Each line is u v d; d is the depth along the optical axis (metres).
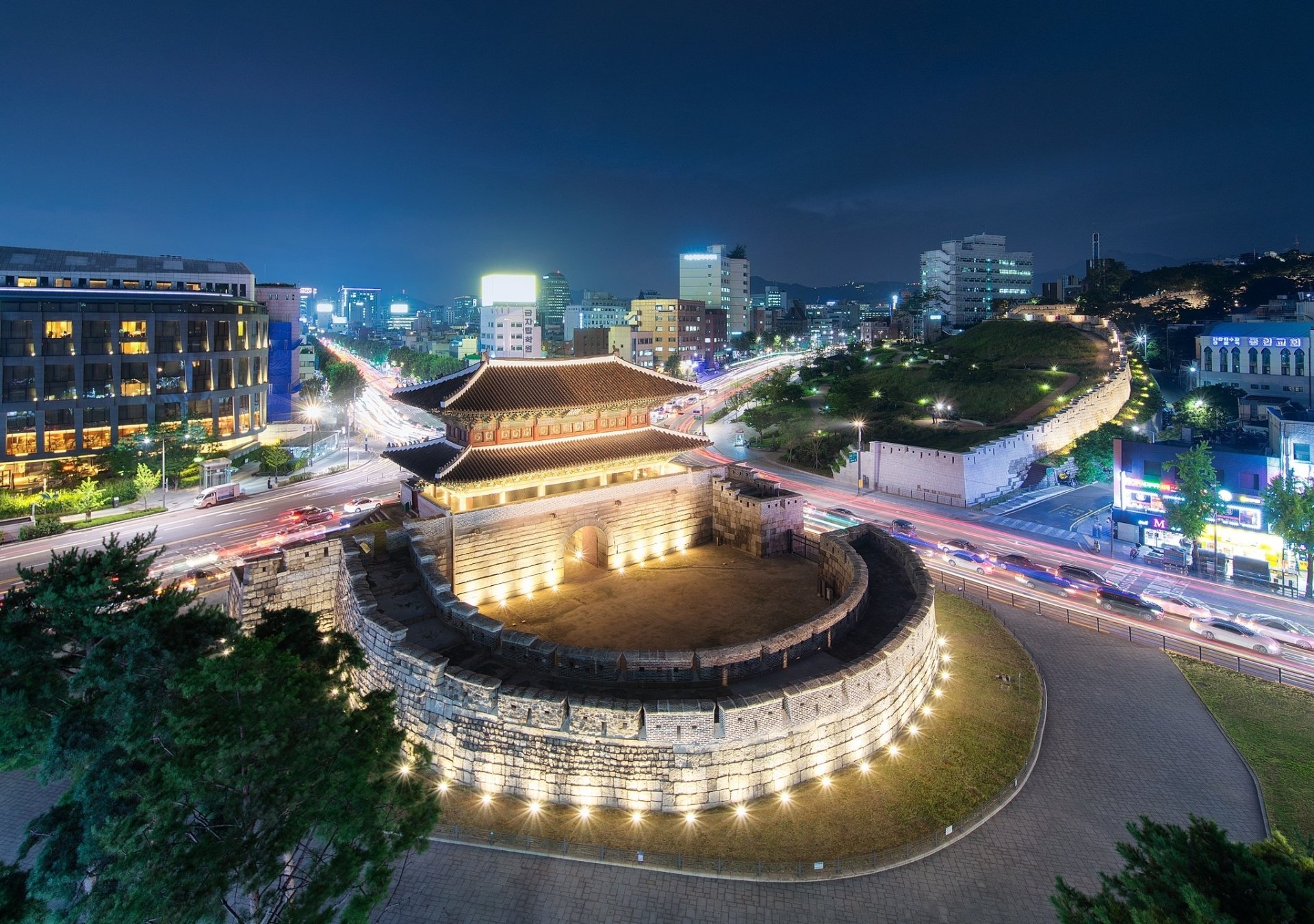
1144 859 17.95
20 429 79.44
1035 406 106.19
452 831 27.44
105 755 20.59
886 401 115.62
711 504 61.94
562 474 50.22
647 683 33.03
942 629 45.88
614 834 27.55
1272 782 30.70
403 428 136.62
